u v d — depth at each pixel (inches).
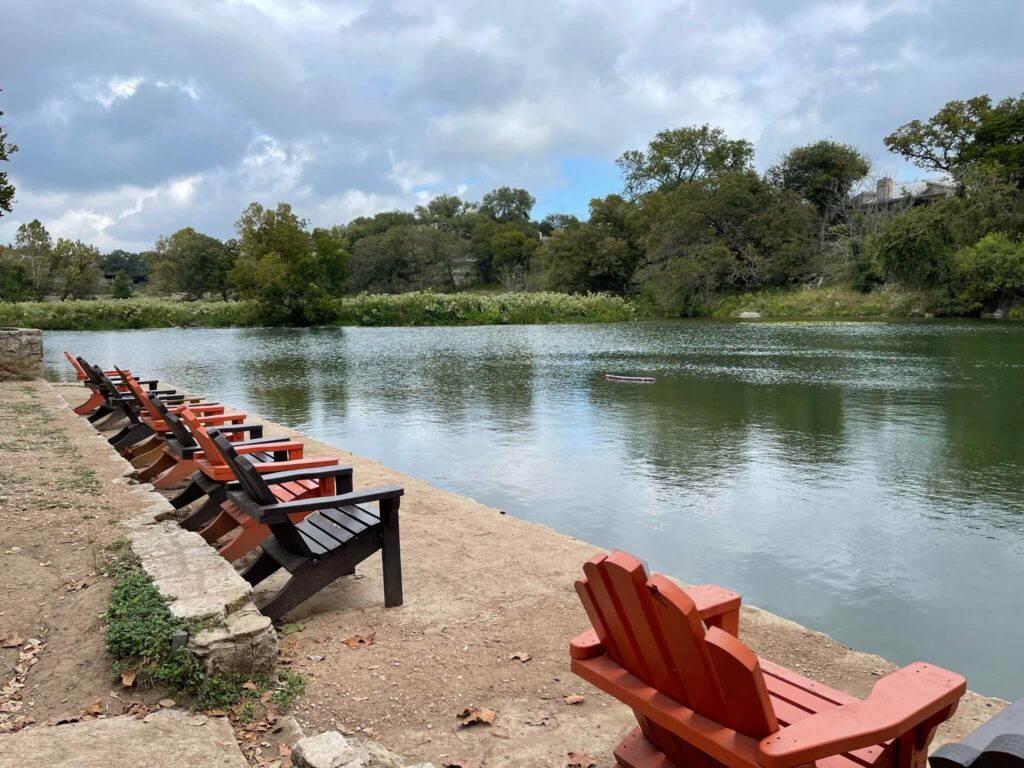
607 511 270.8
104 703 108.8
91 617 129.3
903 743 74.8
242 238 2095.2
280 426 412.5
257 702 114.3
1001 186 1932.8
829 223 2454.5
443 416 482.9
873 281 1993.1
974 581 204.7
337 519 164.6
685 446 382.9
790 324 1617.9
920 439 396.2
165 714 107.2
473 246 4074.8
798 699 86.3
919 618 182.5
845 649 145.1
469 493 296.8
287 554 157.4
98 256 3095.5
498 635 146.7
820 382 634.2
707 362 823.1
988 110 2272.4
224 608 123.6
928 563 218.2
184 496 226.4
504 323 1857.8
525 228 4446.4
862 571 212.7
